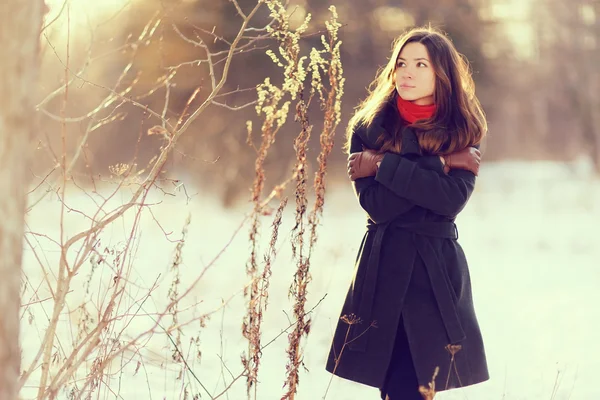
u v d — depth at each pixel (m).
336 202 18.95
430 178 3.18
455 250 3.33
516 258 11.74
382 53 21.08
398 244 3.28
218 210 16.89
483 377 3.30
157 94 14.91
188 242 11.80
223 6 15.17
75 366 2.78
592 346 5.94
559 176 30.08
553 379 4.94
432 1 21.30
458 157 3.31
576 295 8.46
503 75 27.14
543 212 19.27
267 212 3.12
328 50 3.37
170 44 13.64
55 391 2.72
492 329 6.64
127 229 11.49
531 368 5.25
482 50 22.52
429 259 3.25
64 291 2.85
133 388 4.25
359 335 3.26
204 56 14.91
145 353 5.07
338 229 13.23
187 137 17.53
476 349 3.29
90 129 3.04
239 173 17.41
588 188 23.47
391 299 3.24
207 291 7.65
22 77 2.05
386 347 3.23
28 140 2.08
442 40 3.42
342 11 20.42
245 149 17.53
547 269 10.59
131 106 15.34
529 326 6.75
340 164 21.78
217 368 4.89
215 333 5.92
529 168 33.66
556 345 6.00
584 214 18.70
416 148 3.29
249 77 17.33
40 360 4.65
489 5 23.62
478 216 18.34
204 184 18.53
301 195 3.25
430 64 3.34
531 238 14.23
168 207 15.34
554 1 32.16
